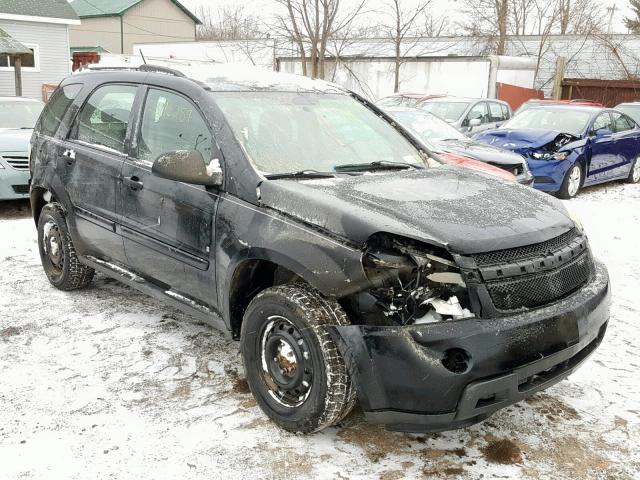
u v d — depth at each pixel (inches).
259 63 871.7
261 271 138.3
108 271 182.7
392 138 175.2
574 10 1093.1
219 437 125.8
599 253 274.4
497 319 110.7
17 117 387.2
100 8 2011.6
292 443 124.5
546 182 412.2
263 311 126.8
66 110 198.1
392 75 829.8
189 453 120.2
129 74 178.1
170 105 160.2
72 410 134.4
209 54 1166.3
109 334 174.1
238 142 140.3
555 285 120.1
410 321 111.0
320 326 116.6
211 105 148.9
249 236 130.3
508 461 120.6
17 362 155.9
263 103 158.1
